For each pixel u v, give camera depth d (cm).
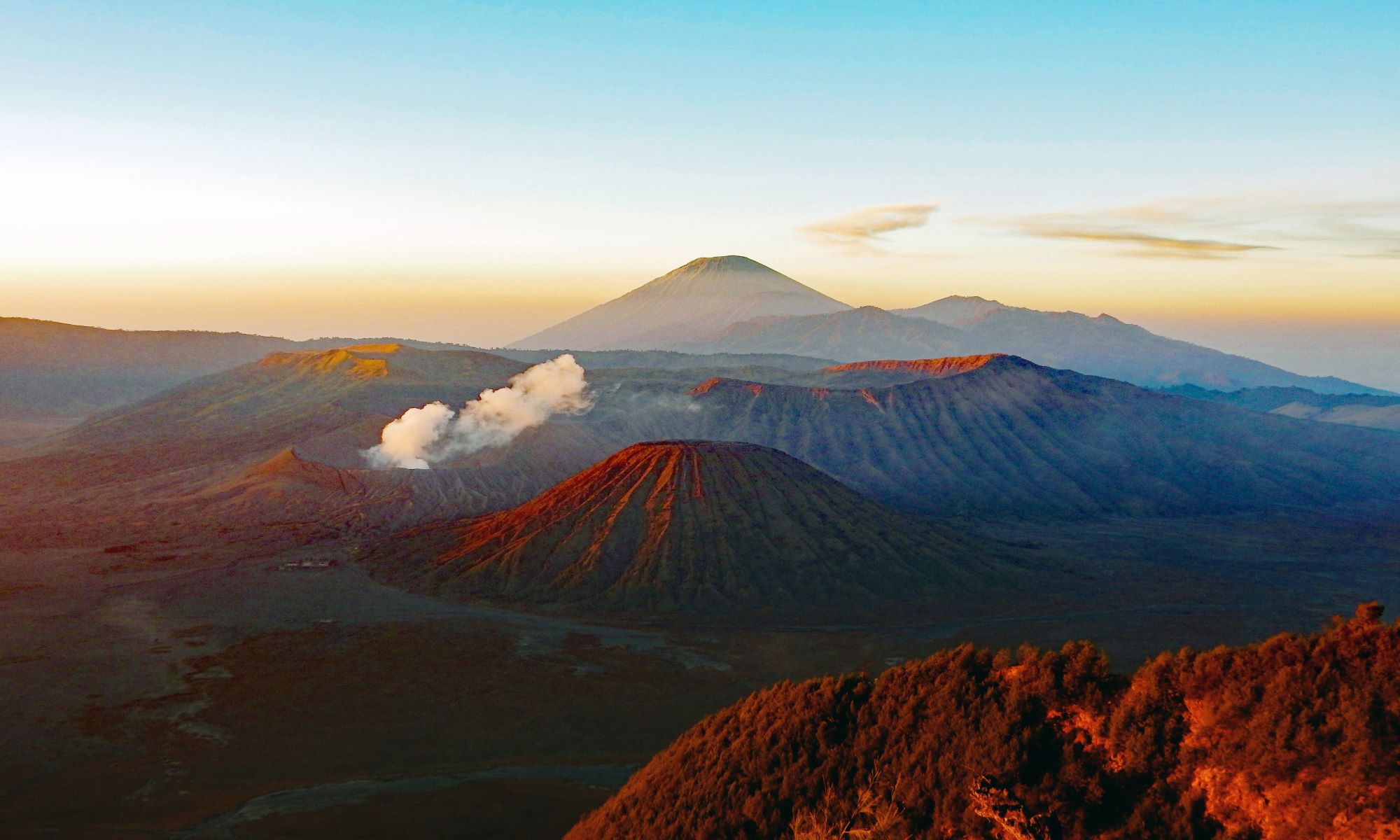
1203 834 1823
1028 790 2023
